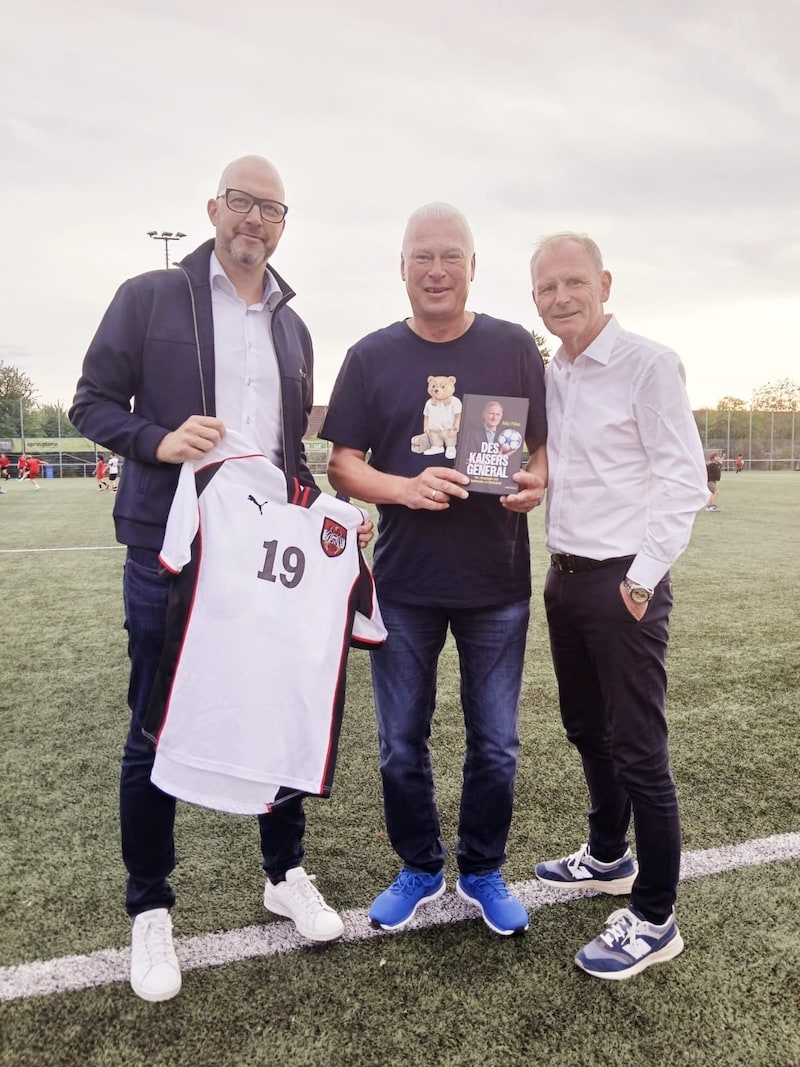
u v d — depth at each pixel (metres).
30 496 21.61
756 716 3.88
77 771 3.31
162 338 2.00
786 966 2.03
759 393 71.75
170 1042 1.78
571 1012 1.87
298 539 2.04
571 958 2.09
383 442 2.28
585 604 2.07
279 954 2.11
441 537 2.20
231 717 1.94
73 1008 1.89
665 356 1.98
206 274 2.05
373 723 3.89
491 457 2.09
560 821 2.86
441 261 2.07
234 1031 1.82
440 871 2.35
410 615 2.26
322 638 2.04
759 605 6.46
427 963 2.07
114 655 5.11
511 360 2.23
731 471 42.09
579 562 2.09
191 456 1.91
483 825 2.26
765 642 5.25
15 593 7.23
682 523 1.93
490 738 2.25
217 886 2.46
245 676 1.95
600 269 2.07
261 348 2.12
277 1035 1.80
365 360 2.27
